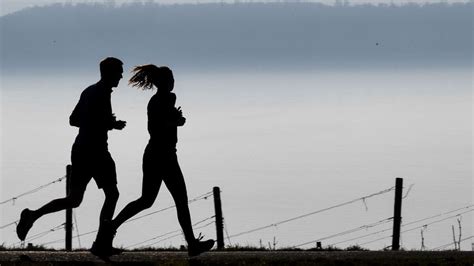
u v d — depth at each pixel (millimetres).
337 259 39375
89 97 37344
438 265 38000
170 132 37938
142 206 38031
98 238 38125
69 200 37219
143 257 39031
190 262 37562
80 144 37219
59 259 38031
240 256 40000
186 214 38281
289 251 45125
